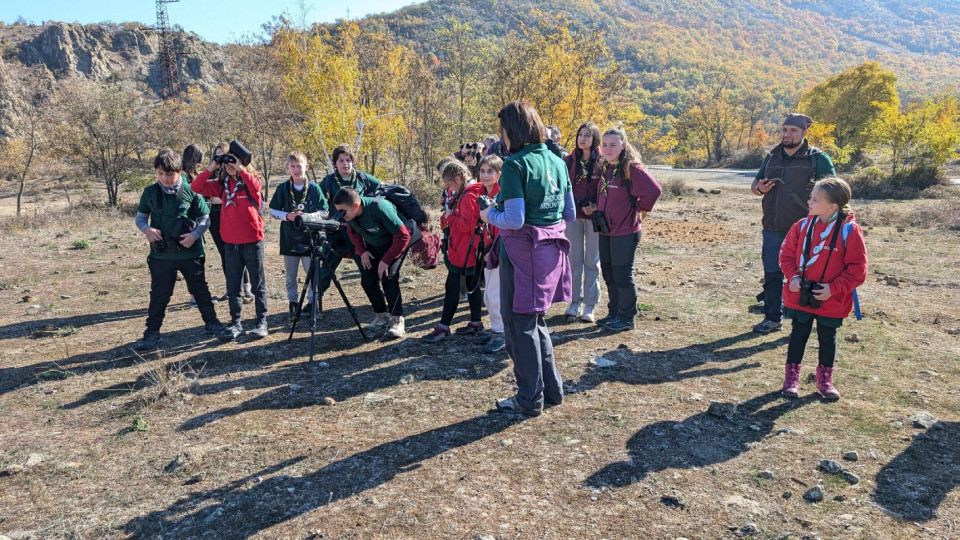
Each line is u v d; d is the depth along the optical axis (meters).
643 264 8.80
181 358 4.93
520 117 3.35
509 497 2.81
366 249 5.43
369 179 6.19
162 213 5.10
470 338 5.33
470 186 4.95
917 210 13.51
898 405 3.82
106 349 5.25
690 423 3.57
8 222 16.23
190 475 3.10
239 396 4.12
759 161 59.41
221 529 2.62
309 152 24.62
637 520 2.63
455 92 33.75
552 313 6.13
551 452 3.24
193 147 6.06
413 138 29.39
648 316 5.97
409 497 2.82
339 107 23.39
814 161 4.96
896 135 23.44
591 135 5.30
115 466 3.22
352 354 4.97
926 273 7.86
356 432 3.54
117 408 3.98
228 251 5.36
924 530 2.54
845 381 4.23
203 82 148.38
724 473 3.02
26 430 3.70
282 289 7.57
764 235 5.33
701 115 91.75
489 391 4.11
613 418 3.64
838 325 3.80
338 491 2.89
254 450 3.34
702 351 4.90
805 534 2.51
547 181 3.40
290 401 4.02
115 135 29.08
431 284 7.61
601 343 5.09
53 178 44.91
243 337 5.48
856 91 62.94
